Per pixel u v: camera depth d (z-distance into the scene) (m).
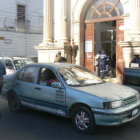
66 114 5.27
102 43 14.43
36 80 6.06
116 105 4.71
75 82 5.57
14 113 6.68
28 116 6.37
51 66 5.96
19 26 28.03
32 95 6.06
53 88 5.54
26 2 28.41
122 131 5.13
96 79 6.19
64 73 5.74
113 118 4.58
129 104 5.02
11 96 6.84
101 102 4.64
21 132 5.13
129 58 10.93
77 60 13.69
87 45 13.73
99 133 5.01
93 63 13.50
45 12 14.44
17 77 6.69
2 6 26.31
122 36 12.07
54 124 5.67
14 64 12.02
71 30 13.80
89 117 4.83
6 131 5.20
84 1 13.14
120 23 12.15
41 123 5.75
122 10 12.02
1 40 26.31
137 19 10.88
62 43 13.41
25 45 28.62
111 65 13.66
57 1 14.23
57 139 4.70
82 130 4.99
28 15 28.69
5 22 26.72
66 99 5.22
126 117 4.86
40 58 14.65
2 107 7.47
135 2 10.89
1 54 26.38
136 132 5.07
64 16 13.62
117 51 12.30
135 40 10.88
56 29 14.41
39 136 4.88
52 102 5.55
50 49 14.02
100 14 12.99
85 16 13.70
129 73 7.25
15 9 27.59
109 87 5.53
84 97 4.90
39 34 29.86
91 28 13.50
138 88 6.91
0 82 6.74
